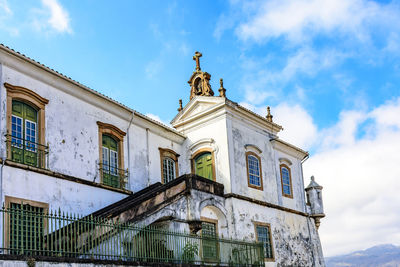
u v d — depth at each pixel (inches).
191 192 671.8
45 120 614.2
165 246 555.5
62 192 609.3
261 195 898.7
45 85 626.8
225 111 858.8
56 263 409.7
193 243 601.0
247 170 879.1
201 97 903.7
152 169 817.5
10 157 552.1
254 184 891.4
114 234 491.2
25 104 595.2
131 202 640.4
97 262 449.7
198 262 594.6
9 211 402.9
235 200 808.9
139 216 594.6
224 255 653.3
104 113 729.0
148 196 639.1
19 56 573.6
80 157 661.9
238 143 874.1
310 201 1095.0
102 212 641.0
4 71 564.4
